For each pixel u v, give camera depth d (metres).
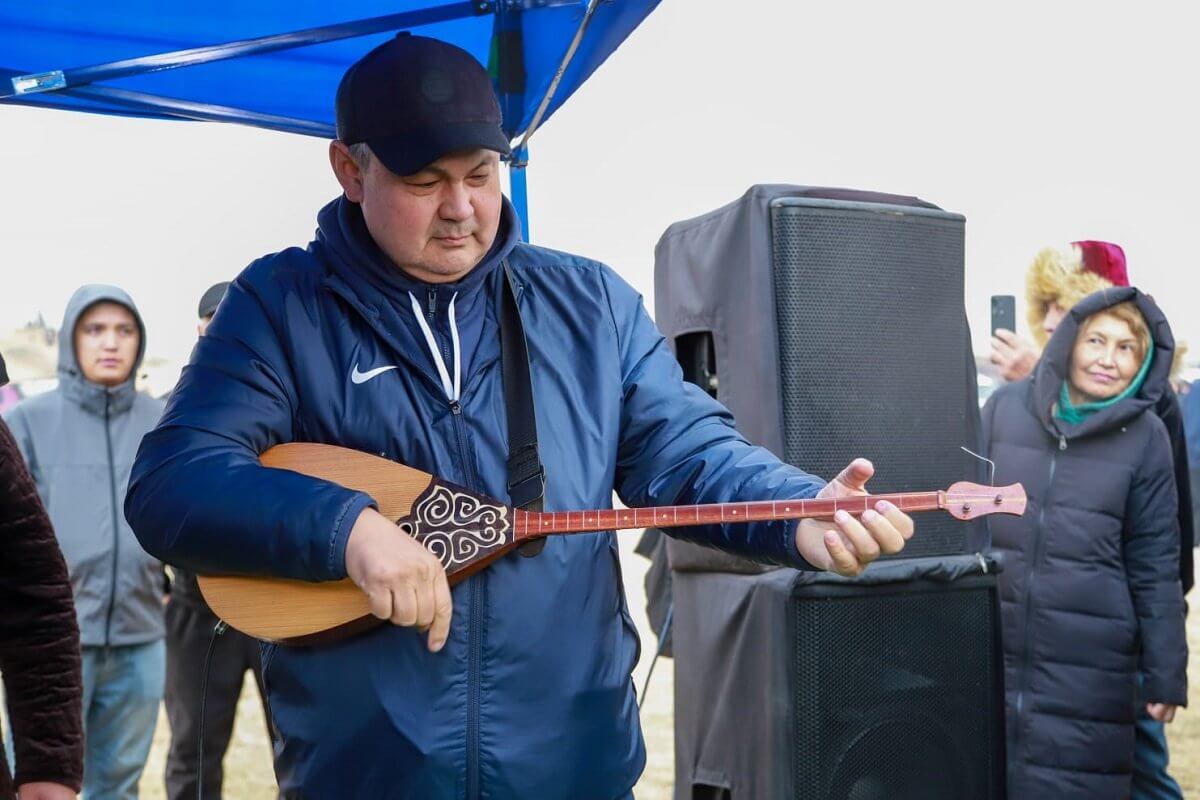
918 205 2.66
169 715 3.56
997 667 2.55
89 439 3.63
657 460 1.69
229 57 2.34
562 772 1.56
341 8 2.34
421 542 1.52
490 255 1.61
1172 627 3.30
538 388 1.63
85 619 3.57
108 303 3.66
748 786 2.51
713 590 2.66
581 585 1.59
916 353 2.59
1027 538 3.35
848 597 2.44
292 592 1.55
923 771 2.47
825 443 2.51
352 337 1.61
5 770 1.60
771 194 2.56
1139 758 3.54
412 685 1.53
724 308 2.66
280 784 1.61
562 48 2.44
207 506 1.45
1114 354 3.33
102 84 2.40
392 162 1.46
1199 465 5.12
